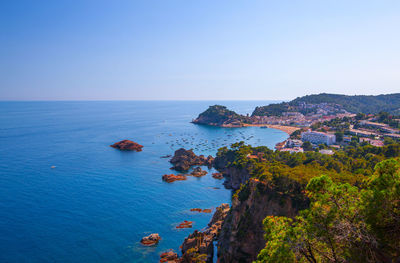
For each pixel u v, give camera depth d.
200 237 71.19
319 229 24.06
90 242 74.94
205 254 65.12
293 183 56.94
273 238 26.72
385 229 22.50
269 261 24.28
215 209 98.50
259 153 159.38
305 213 26.31
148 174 143.25
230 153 162.00
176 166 154.88
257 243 59.41
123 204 101.75
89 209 96.69
